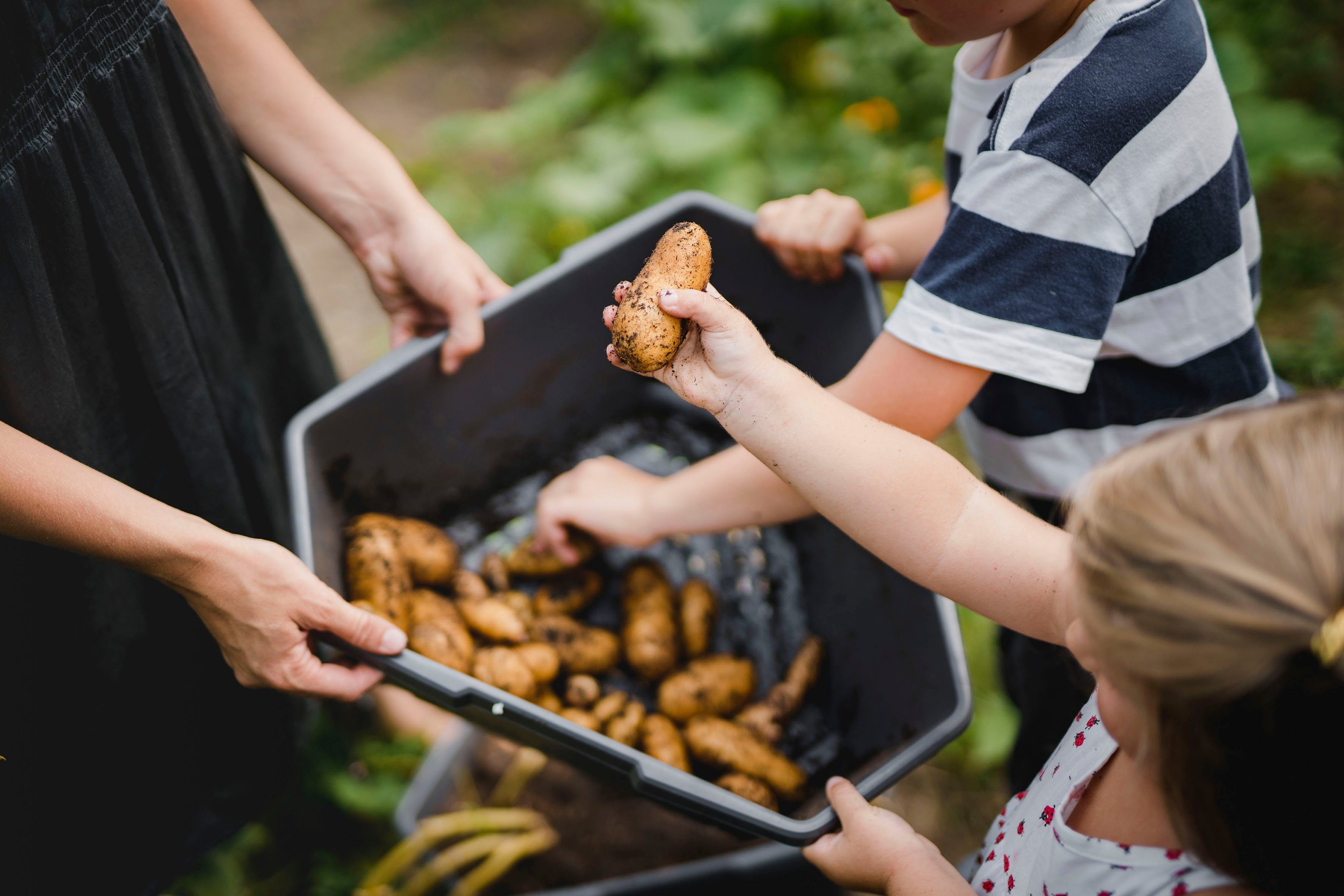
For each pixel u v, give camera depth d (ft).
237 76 3.21
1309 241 5.41
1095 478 2.26
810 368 3.77
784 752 3.47
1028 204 2.60
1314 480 1.92
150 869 3.36
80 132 2.72
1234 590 1.90
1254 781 1.97
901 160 5.65
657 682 3.56
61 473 2.61
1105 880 2.35
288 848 3.96
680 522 3.27
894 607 3.36
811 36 6.29
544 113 6.30
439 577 3.52
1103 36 2.59
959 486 2.55
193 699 3.31
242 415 3.34
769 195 5.74
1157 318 2.85
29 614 2.85
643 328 2.45
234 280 3.34
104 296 2.89
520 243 5.60
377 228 3.39
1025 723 3.62
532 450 3.89
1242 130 5.17
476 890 3.82
